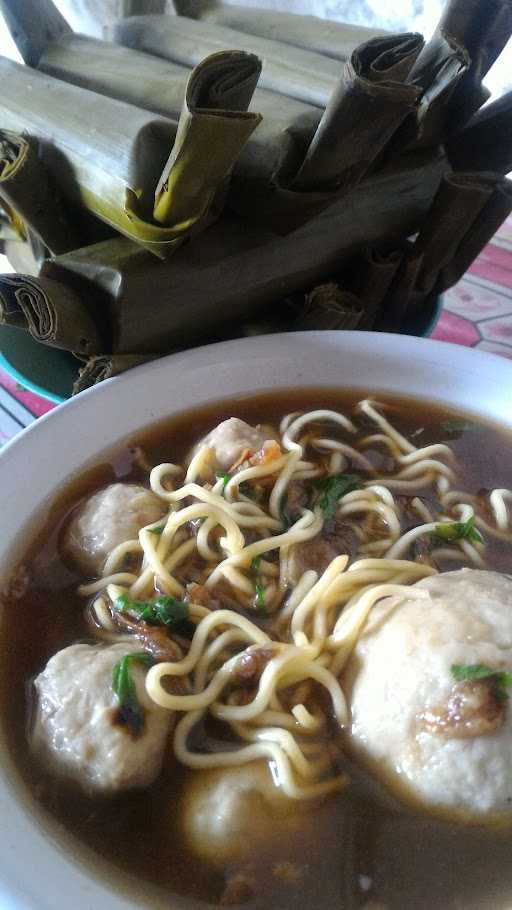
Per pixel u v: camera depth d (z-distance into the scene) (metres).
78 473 0.22
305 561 0.20
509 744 0.15
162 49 0.32
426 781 0.15
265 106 0.25
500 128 0.30
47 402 0.29
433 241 0.29
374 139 0.23
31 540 0.20
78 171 0.25
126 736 0.15
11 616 0.19
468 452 0.25
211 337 0.28
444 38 0.25
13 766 0.16
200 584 0.19
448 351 0.26
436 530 0.21
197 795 0.15
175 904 0.14
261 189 0.24
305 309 0.28
